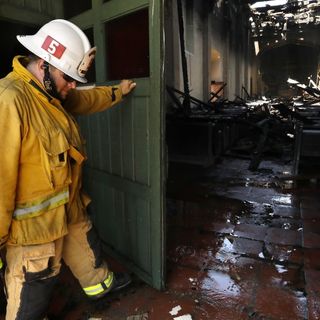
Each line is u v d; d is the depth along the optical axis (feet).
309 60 94.12
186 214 12.73
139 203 7.88
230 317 6.99
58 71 5.32
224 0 49.03
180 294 7.76
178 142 21.17
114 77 8.38
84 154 6.17
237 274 8.55
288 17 69.21
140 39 7.26
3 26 9.59
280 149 23.35
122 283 7.82
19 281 5.36
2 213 4.81
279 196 14.66
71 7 9.70
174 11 27.17
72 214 6.33
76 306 7.43
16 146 4.72
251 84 84.23
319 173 18.26
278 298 7.58
